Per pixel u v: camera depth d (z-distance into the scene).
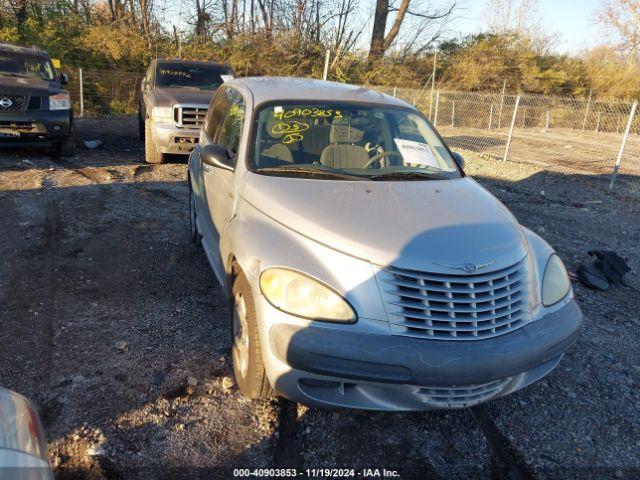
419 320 2.84
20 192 7.39
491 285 2.97
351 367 2.71
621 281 5.79
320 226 3.10
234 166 4.09
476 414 3.42
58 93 9.70
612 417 3.49
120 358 3.68
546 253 3.44
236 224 3.50
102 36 18.59
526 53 26.69
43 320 4.11
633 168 13.73
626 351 4.34
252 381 3.15
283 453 2.99
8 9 18.66
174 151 9.91
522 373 2.98
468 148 15.84
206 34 22.36
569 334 3.12
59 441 2.91
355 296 2.84
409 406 2.87
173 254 5.60
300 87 4.77
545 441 3.23
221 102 5.41
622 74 27.30
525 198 9.60
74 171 8.98
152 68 11.83
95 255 5.43
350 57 23.55
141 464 2.81
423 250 2.98
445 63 26.16
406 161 4.17
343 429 3.21
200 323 4.23
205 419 3.17
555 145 17.78
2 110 9.15
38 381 3.38
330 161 4.02
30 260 5.18
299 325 2.81
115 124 15.68
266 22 24.17
